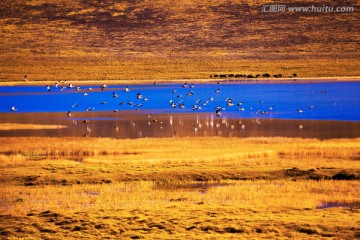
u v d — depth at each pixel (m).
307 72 137.88
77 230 26.33
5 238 25.47
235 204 30.45
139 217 27.81
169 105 77.88
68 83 119.38
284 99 82.44
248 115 67.12
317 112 68.75
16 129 58.56
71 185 36.12
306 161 41.62
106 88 104.00
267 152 44.34
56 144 49.44
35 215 28.77
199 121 62.97
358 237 24.41
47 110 74.56
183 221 27.14
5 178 37.19
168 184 36.34
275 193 33.03
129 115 68.50
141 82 118.81
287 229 25.70
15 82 122.38
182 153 44.72
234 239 24.38
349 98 82.81
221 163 41.16
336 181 36.00
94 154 45.88
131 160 42.25
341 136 52.31
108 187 35.25
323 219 27.02
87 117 67.44
